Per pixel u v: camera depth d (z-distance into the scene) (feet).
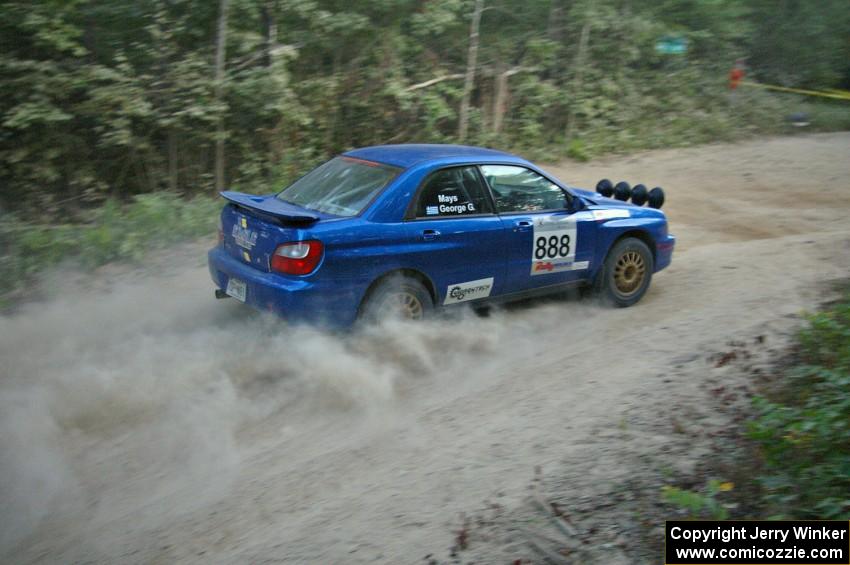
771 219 35.81
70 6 31.35
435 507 13.56
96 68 31.78
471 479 14.34
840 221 35.32
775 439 13.84
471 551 12.30
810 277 25.52
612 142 49.70
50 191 33.45
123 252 27.68
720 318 22.00
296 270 18.35
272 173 36.50
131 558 12.86
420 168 20.12
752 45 66.28
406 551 12.43
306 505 13.93
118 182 34.68
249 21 36.14
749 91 59.82
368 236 19.01
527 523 12.87
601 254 23.34
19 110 30.45
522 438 15.70
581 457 14.71
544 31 49.85
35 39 31.50
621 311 23.72
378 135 41.32
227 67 35.81
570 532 12.55
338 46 39.24
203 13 35.04
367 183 20.18
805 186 42.27
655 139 51.37
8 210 32.04
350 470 15.01
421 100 41.50
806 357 17.84
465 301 21.20
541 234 21.90
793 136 56.70
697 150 50.90
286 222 18.38
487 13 46.47
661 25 54.13
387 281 19.66
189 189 35.76
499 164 21.59
